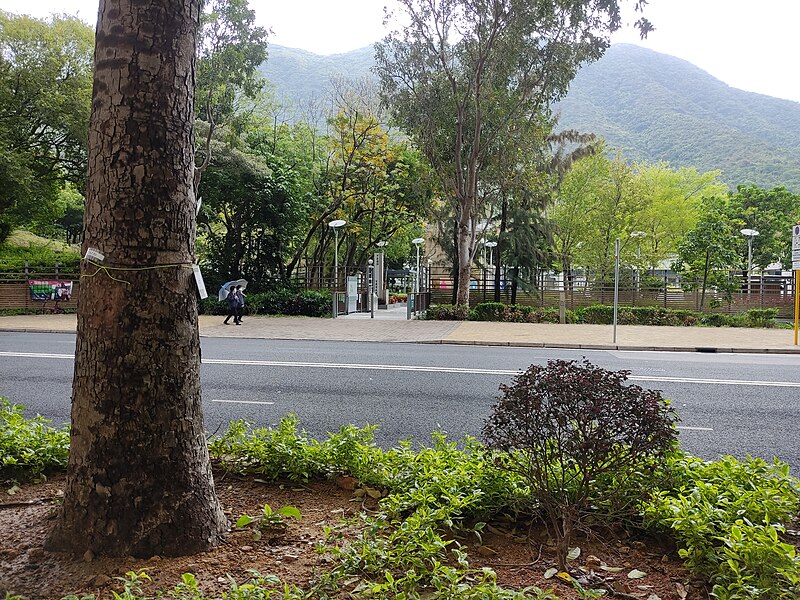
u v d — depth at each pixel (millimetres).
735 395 8938
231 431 4777
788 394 9031
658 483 3439
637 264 42688
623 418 2947
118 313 2963
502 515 3621
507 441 3174
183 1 3107
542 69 23578
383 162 30781
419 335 18484
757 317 24766
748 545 2602
